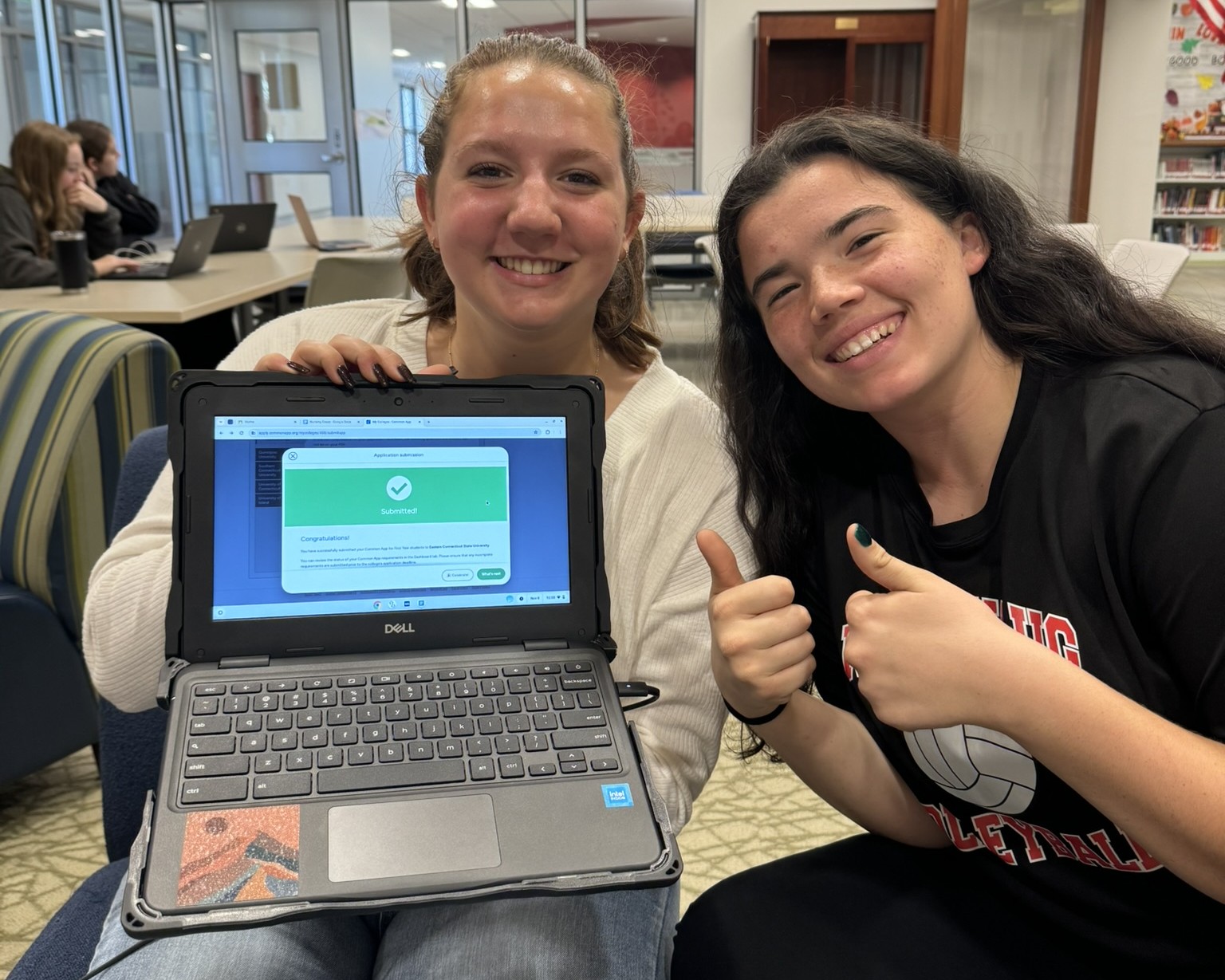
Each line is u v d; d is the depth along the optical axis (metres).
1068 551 0.82
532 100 0.88
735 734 1.39
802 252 0.88
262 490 0.84
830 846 1.07
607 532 1.01
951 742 0.89
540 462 0.88
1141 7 6.27
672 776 0.97
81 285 3.11
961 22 6.12
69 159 4.17
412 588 0.85
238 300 3.08
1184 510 0.75
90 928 0.93
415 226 1.14
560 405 0.89
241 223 4.25
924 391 0.88
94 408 1.79
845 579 0.98
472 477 0.87
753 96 7.79
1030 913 0.93
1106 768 0.68
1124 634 0.80
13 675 1.76
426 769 0.72
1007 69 6.36
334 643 0.83
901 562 0.76
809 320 0.89
